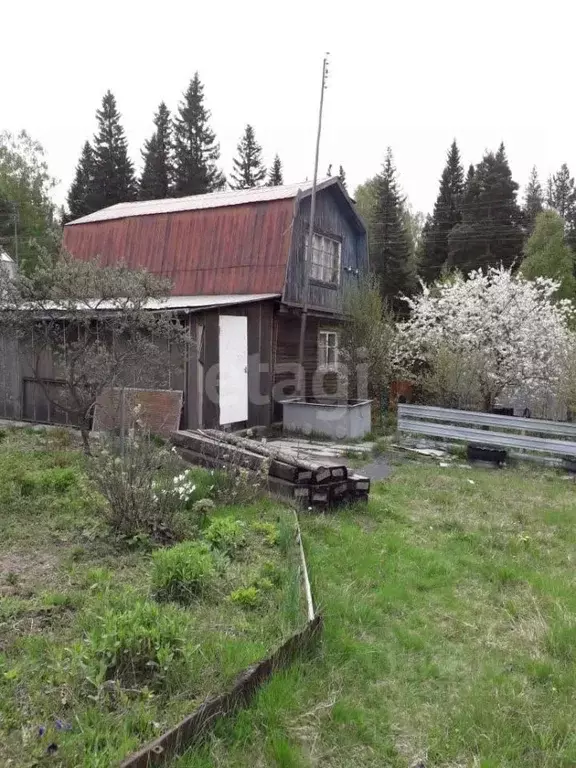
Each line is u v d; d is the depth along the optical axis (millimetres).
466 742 2645
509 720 2811
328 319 13602
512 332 12383
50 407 10289
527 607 4086
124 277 7543
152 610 3123
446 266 28828
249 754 2451
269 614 3615
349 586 4180
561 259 24359
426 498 6949
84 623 3293
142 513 4762
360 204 35750
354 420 10570
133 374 9211
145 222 12867
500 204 31734
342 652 3271
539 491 7551
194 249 12141
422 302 14070
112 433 7117
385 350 12609
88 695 2654
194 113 35844
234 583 4012
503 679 3152
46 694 2672
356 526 5617
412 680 3135
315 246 12844
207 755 2369
